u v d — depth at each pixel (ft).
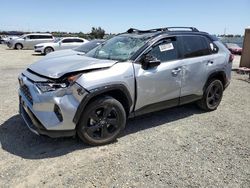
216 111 19.35
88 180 10.42
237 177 10.97
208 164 11.87
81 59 14.16
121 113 13.44
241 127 16.35
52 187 9.94
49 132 11.85
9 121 16.01
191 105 20.39
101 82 12.42
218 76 18.97
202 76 17.40
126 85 13.30
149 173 11.00
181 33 16.70
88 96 12.09
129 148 13.09
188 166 11.64
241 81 32.19
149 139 14.19
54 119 11.78
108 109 13.02
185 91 16.53
